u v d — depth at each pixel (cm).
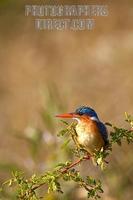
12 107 1553
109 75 1588
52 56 1672
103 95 1530
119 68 1602
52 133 993
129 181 1030
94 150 598
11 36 1741
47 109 1012
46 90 1035
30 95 1572
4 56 1694
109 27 1702
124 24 1702
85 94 1537
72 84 1572
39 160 1024
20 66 1661
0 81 1633
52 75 1614
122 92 1531
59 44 1694
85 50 1664
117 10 1731
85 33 1705
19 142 1420
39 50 1694
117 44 1655
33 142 1013
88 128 623
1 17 1777
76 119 639
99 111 1484
